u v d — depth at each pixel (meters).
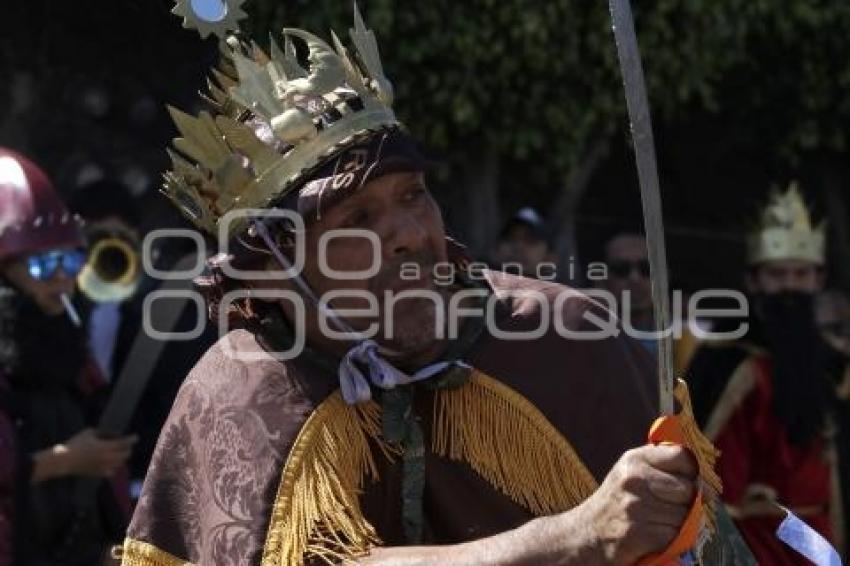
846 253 18.11
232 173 5.36
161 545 5.41
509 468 5.38
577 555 4.73
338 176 5.23
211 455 5.36
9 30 13.78
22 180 9.31
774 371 10.79
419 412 5.44
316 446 5.28
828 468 10.98
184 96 13.16
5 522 8.62
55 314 9.27
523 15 13.70
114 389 9.28
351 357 5.29
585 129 14.45
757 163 17.64
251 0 12.87
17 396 8.92
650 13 14.52
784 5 16.02
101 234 10.47
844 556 11.11
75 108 13.86
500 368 5.49
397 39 13.52
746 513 10.73
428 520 5.41
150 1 13.09
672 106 15.18
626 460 4.68
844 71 16.64
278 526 5.16
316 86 5.33
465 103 13.84
